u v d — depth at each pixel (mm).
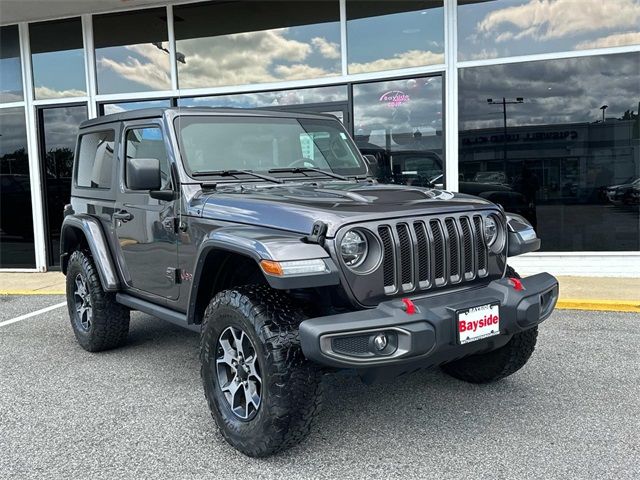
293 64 8578
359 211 2871
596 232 7699
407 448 3086
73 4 8656
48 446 3203
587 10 7512
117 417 3574
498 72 7797
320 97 8508
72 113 9461
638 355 4594
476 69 7844
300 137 4230
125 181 4285
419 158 8141
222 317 3039
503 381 4051
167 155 3744
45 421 3537
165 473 2883
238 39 8750
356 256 2781
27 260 9719
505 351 3680
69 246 5230
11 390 4078
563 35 7613
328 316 2637
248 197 3297
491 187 7930
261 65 8711
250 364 2980
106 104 9297
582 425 3328
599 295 6535
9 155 9625
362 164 4473
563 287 7012
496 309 2924
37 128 9492
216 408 3146
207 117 3941
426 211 3020
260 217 3078
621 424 3332
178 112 3865
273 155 4062
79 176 5098
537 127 7770
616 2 7434
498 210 3375
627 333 5234
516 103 7785
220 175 3744
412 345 2637
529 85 7742
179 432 3348
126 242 4277
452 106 7891
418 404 3666
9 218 9703
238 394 3121
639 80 7457
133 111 4195
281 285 2574
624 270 7582
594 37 7539
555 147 7738
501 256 3354
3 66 9547
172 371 4422
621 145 7570
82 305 5004
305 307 2912
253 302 2877
